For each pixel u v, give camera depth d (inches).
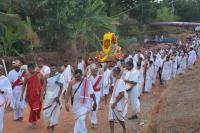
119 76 399.2
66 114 543.8
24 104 496.4
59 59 976.9
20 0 946.7
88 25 1103.0
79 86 364.5
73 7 981.2
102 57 829.2
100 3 1109.1
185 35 2313.0
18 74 507.8
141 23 1995.6
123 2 1895.9
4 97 406.6
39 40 936.3
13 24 836.0
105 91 573.3
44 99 436.8
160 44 1850.4
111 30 1250.0
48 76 438.0
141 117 513.0
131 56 873.5
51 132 442.6
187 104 446.6
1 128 406.6
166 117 387.2
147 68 735.7
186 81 737.0
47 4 949.2
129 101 547.5
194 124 338.3
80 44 1090.1
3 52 860.6
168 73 845.8
